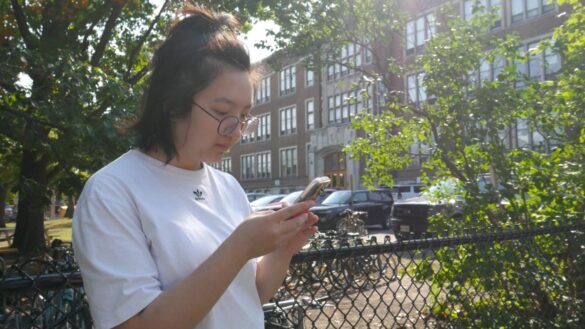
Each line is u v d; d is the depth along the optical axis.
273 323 2.36
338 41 7.34
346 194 18.52
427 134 4.77
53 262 1.66
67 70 6.60
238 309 1.22
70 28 11.95
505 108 4.01
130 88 7.28
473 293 2.91
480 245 2.85
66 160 7.41
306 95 40.09
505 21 24.11
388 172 5.26
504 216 3.66
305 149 40.25
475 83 4.30
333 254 2.13
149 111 1.21
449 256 2.86
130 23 13.44
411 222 12.23
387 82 5.43
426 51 4.54
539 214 3.60
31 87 6.89
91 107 7.98
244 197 1.43
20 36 11.25
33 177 11.52
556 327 2.90
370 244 2.29
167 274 1.08
